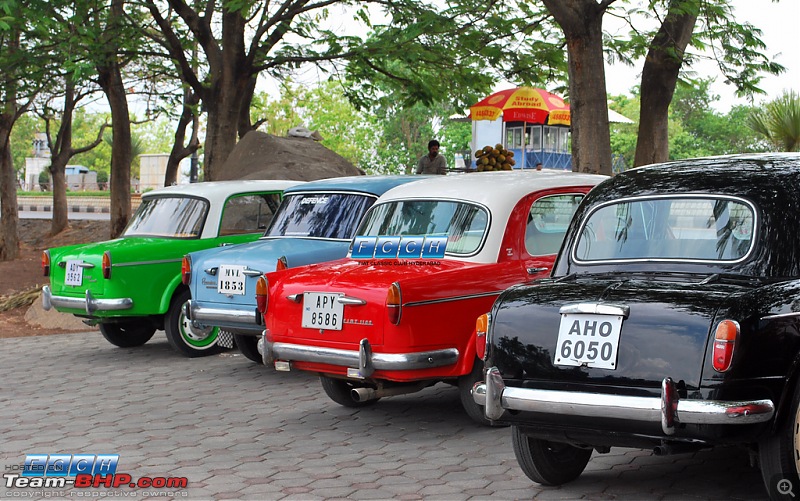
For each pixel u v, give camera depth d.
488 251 7.18
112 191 22.41
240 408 8.07
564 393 4.79
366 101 21.59
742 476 5.58
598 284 5.03
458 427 7.18
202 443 6.86
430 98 19.91
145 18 23.33
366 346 6.53
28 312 14.35
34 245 29.25
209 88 19.56
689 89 16.11
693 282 4.87
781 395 4.50
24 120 76.44
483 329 5.27
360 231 7.98
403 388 6.96
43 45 18.86
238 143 18.19
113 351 11.36
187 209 10.96
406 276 6.70
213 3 19.41
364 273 6.94
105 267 10.14
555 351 4.90
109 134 84.88
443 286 6.69
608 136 12.60
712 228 5.18
